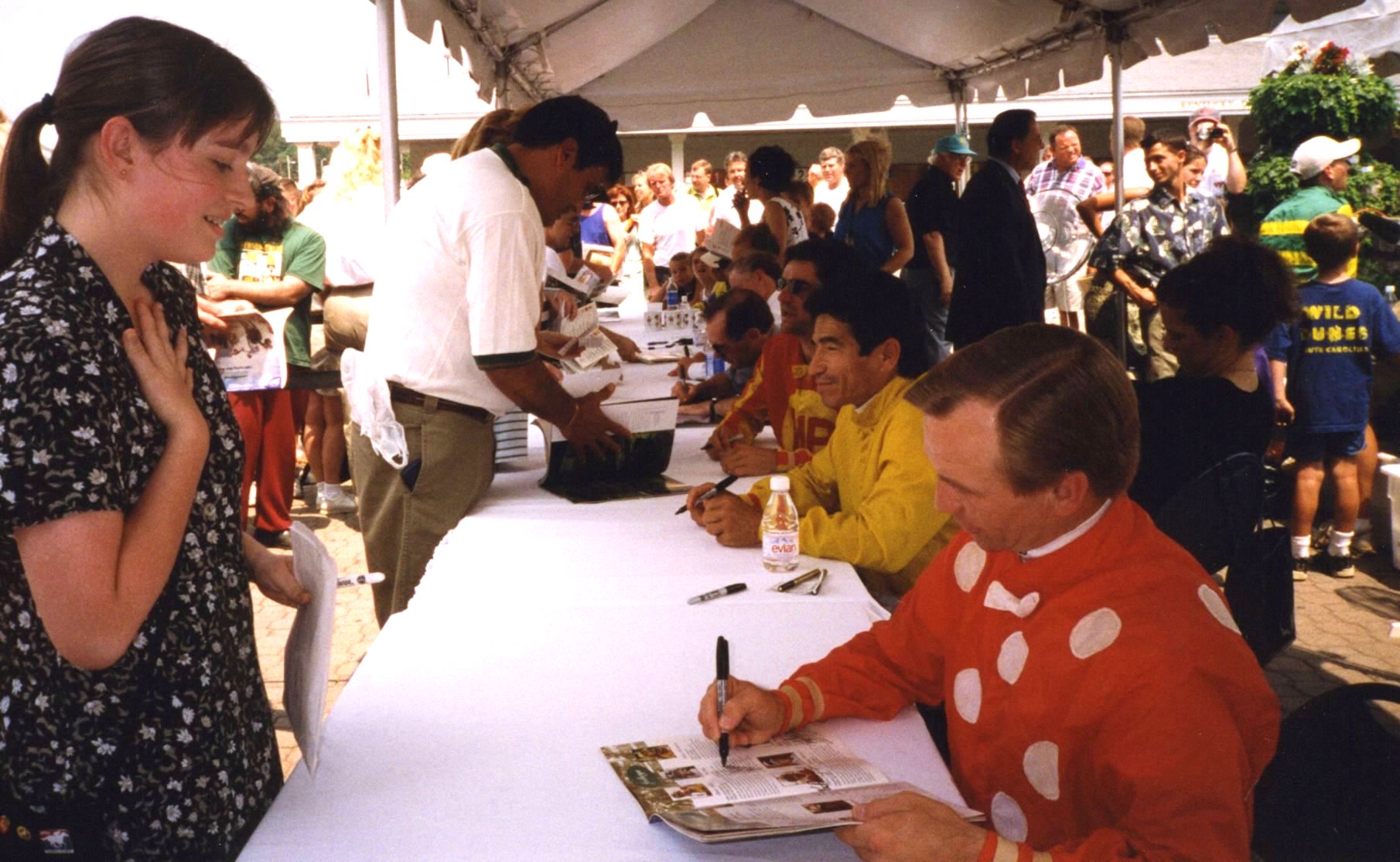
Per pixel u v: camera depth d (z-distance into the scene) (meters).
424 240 2.71
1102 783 1.22
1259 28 4.88
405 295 2.75
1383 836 1.57
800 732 1.58
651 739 1.56
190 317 1.42
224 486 1.41
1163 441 2.59
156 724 1.31
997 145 5.58
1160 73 15.27
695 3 7.64
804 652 1.87
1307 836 1.60
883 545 2.27
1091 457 1.22
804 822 1.27
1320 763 1.62
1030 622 1.29
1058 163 8.57
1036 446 1.21
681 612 2.06
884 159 7.19
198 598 1.35
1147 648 1.18
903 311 2.48
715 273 6.78
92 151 1.21
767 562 2.29
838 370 2.46
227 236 5.42
